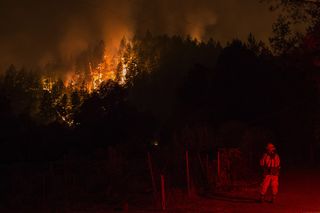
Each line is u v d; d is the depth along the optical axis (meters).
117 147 19.98
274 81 36.59
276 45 20.84
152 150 20.22
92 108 36.34
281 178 22.94
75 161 15.80
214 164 18.86
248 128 28.22
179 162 18.20
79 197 14.58
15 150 25.23
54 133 29.09
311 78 20.25
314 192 17.34
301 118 34.91
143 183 16.17
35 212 12.85
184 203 14.55
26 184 14.36
